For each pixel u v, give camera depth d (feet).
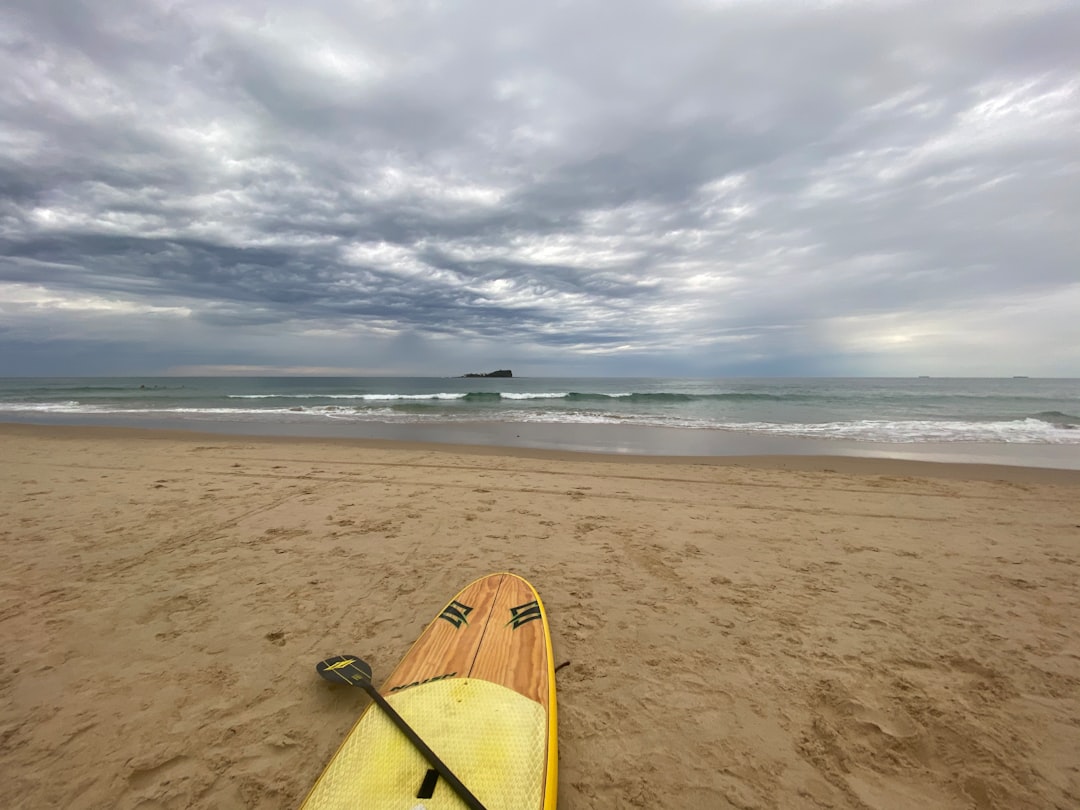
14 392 117.91
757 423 54.54
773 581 12.55
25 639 9.57
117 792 6.29
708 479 24.57
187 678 8.51
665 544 15.12
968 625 10.42
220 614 10.65
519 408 73.20
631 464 28.63
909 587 12.24
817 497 21.16
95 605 10.94
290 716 7.66
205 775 6.57
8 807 6.05
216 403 82.99
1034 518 18.24
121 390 133.18
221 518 17.06
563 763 6.81
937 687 8.41
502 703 7.70
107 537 15.07
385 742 6.86
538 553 14.29
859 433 46.55
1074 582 12.57
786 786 6.47
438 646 9.23
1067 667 8.97
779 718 7.68
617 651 9.45
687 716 7.73
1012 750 7.05
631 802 6.23
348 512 17.94
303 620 10.46
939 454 35.06
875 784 6.52
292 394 114.83
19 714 7.58
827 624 10.44
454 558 13.82
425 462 27.96
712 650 9.48
